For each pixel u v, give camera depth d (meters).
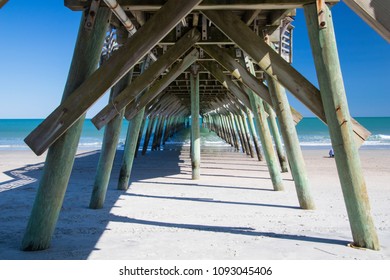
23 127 52.19
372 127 49.97
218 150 16.89
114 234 3.43
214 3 3.43
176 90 12.04
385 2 2.24
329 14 2.99
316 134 37.47
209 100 17.58
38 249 2.91
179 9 2.62
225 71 8.02
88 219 4.01
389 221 4.02
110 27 5.07
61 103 2.84
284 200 5.32
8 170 8.87
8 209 4.44
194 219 4.09
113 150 4.73
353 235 3.13
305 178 4.75
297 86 3.28
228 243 3.18
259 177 8.08
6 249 2.92
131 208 4.65
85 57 2.86
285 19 5.27
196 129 7.63
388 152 17.25
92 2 2.87
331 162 12.08
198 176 7.57
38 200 2.93
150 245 3.10
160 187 6.45
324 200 5.34
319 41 2.99
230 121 18.98
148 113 13.21
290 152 4.77
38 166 9.83
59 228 3.59
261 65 3.42
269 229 3.68
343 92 3.00
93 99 2.71
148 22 2.65
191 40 4.92
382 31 2.28
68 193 5.70
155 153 15.27
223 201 5.21
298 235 3.46
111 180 7.29
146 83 4.70
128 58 2.69
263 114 6.23
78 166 9.88
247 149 14.39
